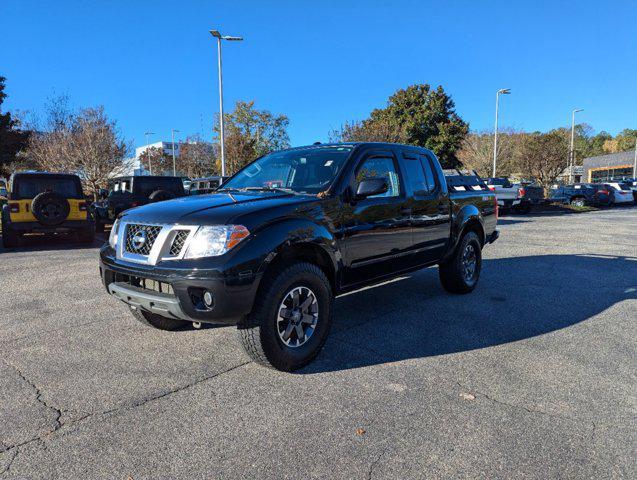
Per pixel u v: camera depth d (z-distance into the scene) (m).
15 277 7.16
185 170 43.66
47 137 22.23
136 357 3.94
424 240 5.18
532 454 2.58
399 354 4.05
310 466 2.47
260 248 3.29
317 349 3.82
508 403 3.17
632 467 2.48
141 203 13.06
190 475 2.39
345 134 26.55
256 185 4.66
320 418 2.96
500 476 2.39
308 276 3.63
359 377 3.57
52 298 5.86
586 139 94.81
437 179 5.52
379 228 4.45
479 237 6.43
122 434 2.77
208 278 3.12
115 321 4.91
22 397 3.22
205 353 4.03
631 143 84.44
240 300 3.20
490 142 40.91
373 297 6.02
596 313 5.30
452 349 4.16
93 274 7.40
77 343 4.26
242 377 3.56
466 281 6.14
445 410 3.07
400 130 29.75
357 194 3.99
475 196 6.28
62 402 3.15
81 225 11.00
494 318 5.10
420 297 6.02
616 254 9.65
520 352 4.10
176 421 2.92
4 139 22.03
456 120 33.00
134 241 3.53
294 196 3.91
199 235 3.24
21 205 10.53
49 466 2.46
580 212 24.44
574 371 3.70
